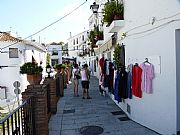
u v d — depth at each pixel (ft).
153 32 20.48
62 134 21.70
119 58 30.04
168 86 18.74
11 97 82.17
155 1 19.89
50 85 30.09
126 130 21.88
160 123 20.07
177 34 17.79
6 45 81.87
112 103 35.55
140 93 23.00
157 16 19.72
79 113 29.76
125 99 28.32
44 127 18.62
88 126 23.70
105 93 43.75
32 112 17.57
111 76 34.63
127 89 26.13
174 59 17.92
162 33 19.19
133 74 23.88
